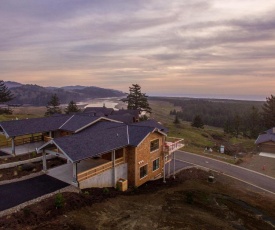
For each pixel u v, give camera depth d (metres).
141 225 18.08
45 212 17.52
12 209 17.53
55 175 24.59
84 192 21.66
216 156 46.62
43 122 35.41
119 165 26.20
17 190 21.02
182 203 23.59
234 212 23.08
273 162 45.12
